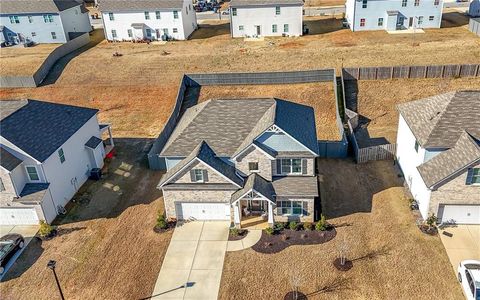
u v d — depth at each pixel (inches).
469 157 1016.2
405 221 1133.7
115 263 1059.9
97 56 2418.8
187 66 2204.7
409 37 2346.2
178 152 1183.6
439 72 1859.0
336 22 2800.2
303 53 2224.4
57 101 2048.5
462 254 1008.2
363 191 1280.8
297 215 1141.7
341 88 1861.5
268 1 2504.9
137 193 1347.2
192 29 2807.6
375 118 1729.8
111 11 2618.1
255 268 1014.4
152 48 2508.6
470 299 874.8
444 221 1107.9
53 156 1226.6
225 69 2133.4
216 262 1041.5
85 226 1202.0
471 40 2214.6
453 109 1149.7
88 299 960.3
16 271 1051.9
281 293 940.6
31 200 1162.6
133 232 1167.0
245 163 1149.1
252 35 2591.0
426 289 925.8
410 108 1309.1
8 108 1317.7
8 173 1128.2
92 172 1429.6
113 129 1796.3
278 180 1157.1
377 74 1892.2
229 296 944.9
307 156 1118.4
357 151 1411.2
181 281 994.1
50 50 2556.6
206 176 1143.0
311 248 1062.4
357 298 915.4
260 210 1195.9
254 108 1235.2
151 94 2028.8
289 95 1868.8
